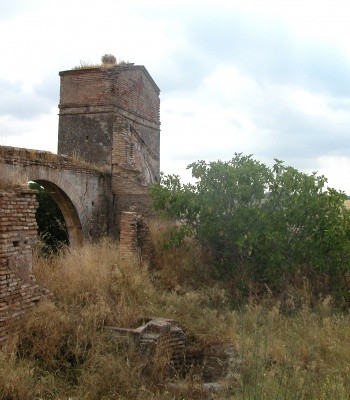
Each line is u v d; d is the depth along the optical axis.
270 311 9.69
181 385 6.64
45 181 13.99
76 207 15.40
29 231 7.88
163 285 11.10
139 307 8.85
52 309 7.57
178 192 12.12
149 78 21.61
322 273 11.64
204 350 8.24
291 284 11.48
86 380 6.33
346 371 6.53
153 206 12.73
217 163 12.30
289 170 11.79
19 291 7.48
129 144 18.27
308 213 11.54
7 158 12.28
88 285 8.86
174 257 12.58
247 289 11.49
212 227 11.84
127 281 9.56
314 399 5.46
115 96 18.22
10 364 6.16
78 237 15.64
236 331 8.47
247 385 5.82
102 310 7.92
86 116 18.48
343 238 11.07
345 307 10.98
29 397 5.82
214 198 12.09
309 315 9.39
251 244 11.25
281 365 6.69
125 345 7.39
